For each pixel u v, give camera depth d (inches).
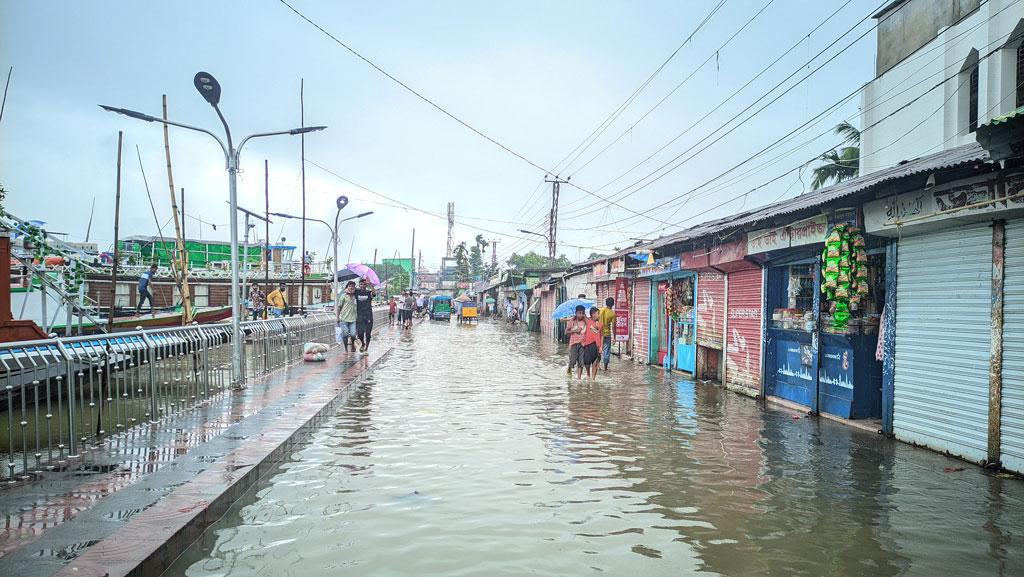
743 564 160.7
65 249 512.1
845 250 325.1
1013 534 182.5
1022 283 242.5
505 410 384.2
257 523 187.3
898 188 297.3
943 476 243.4
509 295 1857.8
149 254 1425.9
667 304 619.8
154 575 147.3
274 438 269.0
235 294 411.5
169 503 182.2
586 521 191.2
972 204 253.9
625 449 285.4
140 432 280.2
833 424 349.1
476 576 151.9
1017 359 244.2
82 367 245.8
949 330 278.7
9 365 224.7
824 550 170.2
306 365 571.5
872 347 350.0
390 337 1032.8
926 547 172.7
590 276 926.4
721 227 473.4
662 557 164.4
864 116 718.5
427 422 343.3
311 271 1562.5
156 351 311.0
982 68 544.1
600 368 643.5
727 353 497.4
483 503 207.2
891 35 687.7
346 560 160.6
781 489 225.8
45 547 149.1
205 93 371.2
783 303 435.2
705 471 249.1
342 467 250.4
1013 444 245.3
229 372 431.2
